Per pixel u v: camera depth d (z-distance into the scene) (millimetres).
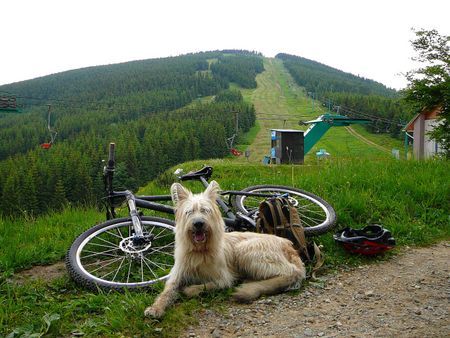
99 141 36375
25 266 2805
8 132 47219
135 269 2645
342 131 40750
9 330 1957
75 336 1909
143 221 2781
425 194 3900
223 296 2230
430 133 9492
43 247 3049
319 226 3043
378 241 2781
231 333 1880
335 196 3809
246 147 39125
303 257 2678
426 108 9852
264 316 2031
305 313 2055
